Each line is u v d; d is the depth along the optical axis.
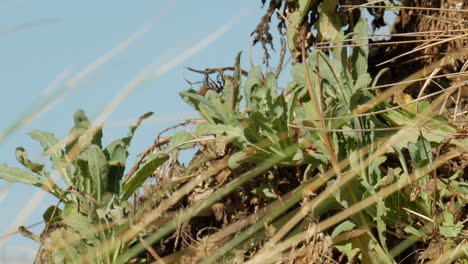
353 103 8.55
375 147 8.67
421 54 10.45
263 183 9.39
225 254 9.25
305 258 8.79
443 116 8.64
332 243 8.47
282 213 9.33
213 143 9.76
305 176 8.76
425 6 10.55
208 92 9.37
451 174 8.93
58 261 8.77
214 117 9.34
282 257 8.95
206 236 9.41
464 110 9.70
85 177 9.26
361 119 8.63
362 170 8.36
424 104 9.05
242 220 9.34
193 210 9.27
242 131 9.07
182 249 9.47
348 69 8.86
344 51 8.75
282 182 9.36
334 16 9.96
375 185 8.38
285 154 8.91
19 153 9.38
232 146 9.66
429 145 8.29
